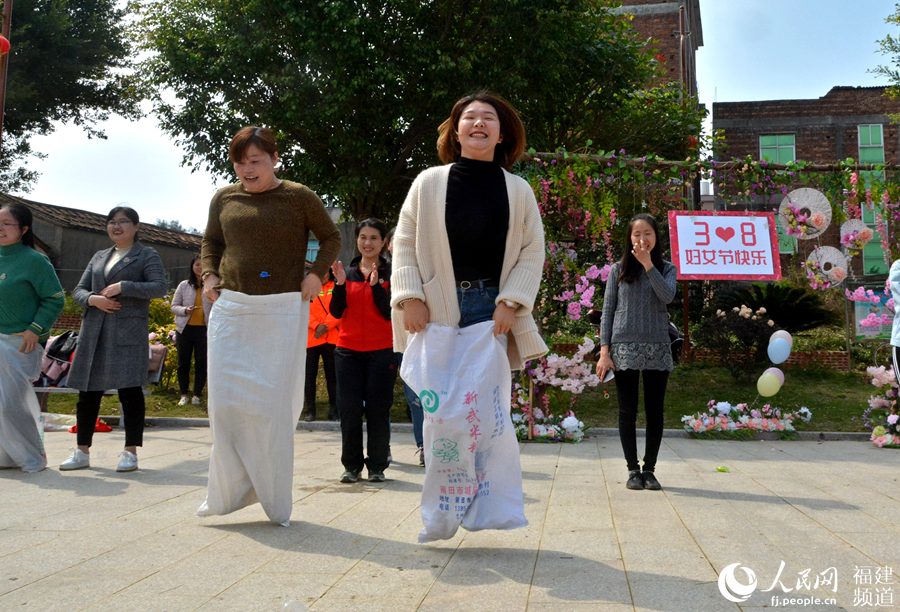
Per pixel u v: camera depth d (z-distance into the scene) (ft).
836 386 32.12
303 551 10.12
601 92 50.65
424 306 9.97
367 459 16.51
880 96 70.90
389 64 38.83
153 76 42.01
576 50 47.06
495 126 10.23
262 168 12.09
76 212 83.56
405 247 10.17
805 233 30.40
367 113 40.81
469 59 40.47
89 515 12.45
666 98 57.41
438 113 42.14
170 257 90.63
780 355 20.99
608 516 12.47
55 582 8.73
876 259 52.65
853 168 29.73
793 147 71.97
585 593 8.23
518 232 10.11
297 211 12.17
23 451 17.11
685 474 17.43
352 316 16.44
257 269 11.89
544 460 19.88
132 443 17.39
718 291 38.70
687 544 10.50
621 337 15.80
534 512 12.80
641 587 8.46
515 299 9.78
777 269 27.91
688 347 35.76
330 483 16.06
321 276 12.26
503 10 40.63
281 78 39.45
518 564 9.45
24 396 17.22
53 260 75.77
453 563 9.51
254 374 11.54
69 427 25.73
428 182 10.11
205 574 9.04
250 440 11.56
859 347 35.91
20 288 17.17
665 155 56.70
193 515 12.46
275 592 8.31
